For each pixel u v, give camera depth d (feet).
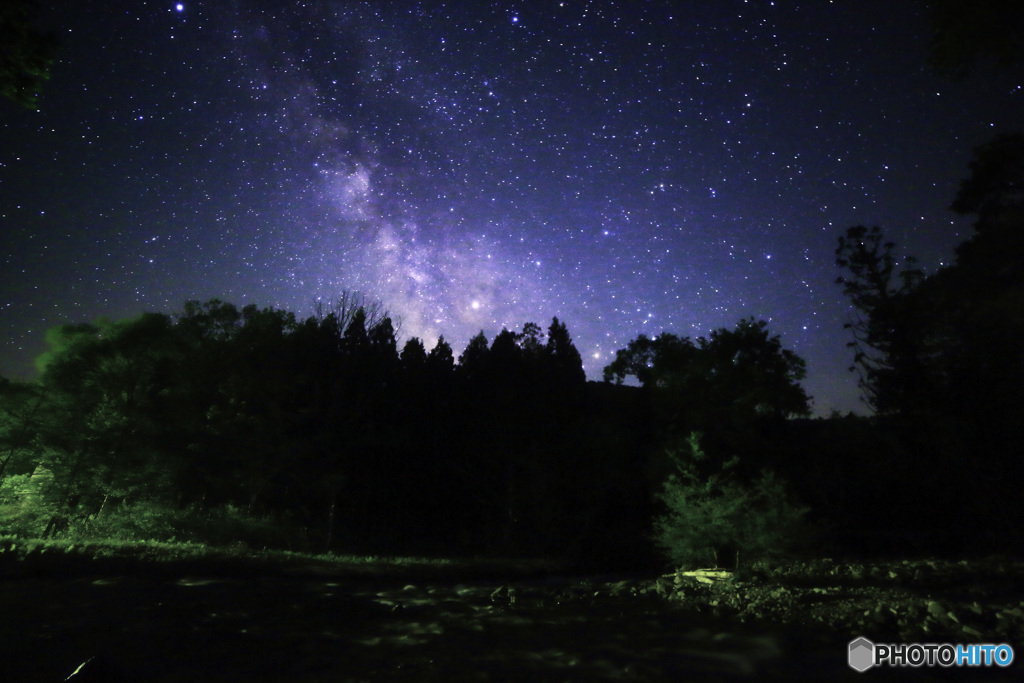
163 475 69.77
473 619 23.81
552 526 90.17
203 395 78.07
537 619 23.76
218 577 35.88
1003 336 65.92
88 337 73.67
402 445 94.22
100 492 67.41
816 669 15.44
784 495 46.68
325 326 90.02
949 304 76.74
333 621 22.84
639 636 20.07
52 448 65.00
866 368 90.17
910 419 76.69
